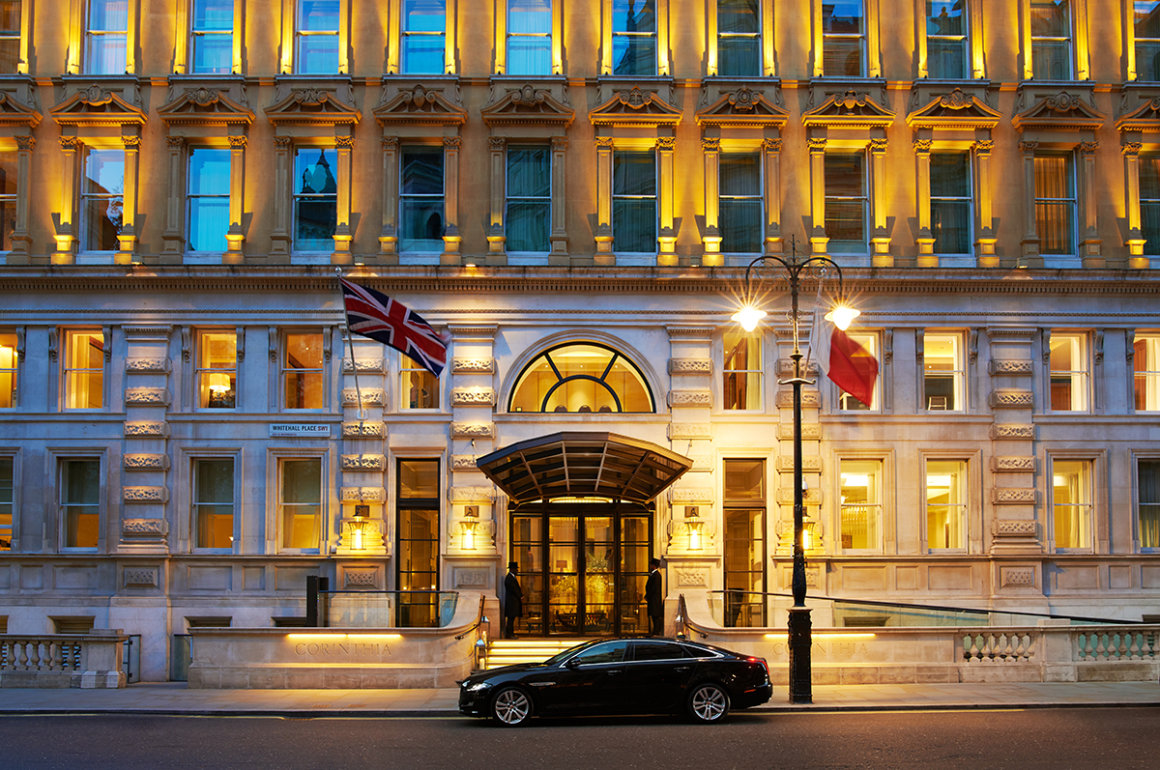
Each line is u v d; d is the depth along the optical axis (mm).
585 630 28766
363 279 28594
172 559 28266
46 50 29453
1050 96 29406
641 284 28953
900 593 28594
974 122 29344
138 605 27797
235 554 28250
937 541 29297
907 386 29250
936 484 29500
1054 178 29969
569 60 29625
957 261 29625
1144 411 29562
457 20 29688
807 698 20422
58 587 28250
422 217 29531
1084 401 29703
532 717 18203
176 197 28953
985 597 28688
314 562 28344
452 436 28672
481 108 29234
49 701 21109
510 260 29219
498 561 28422
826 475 28984
